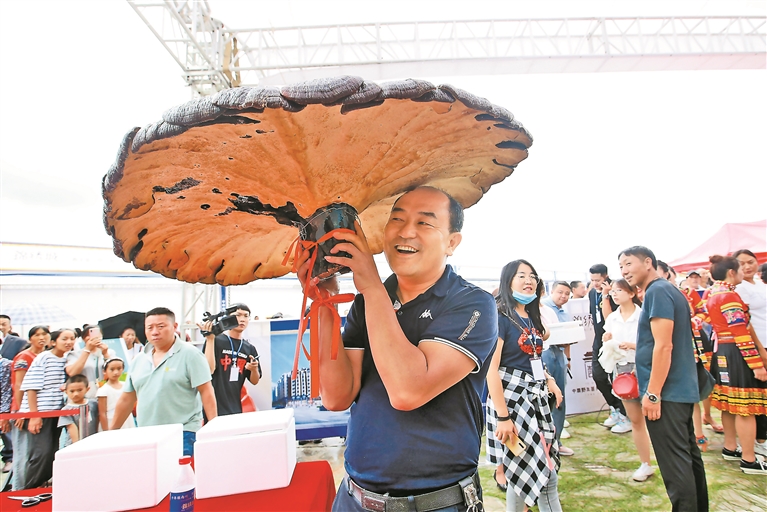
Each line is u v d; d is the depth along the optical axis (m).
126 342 4.36
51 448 3.30
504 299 2.22
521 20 5.75
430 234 0.94
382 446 0.91
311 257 0.87
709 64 6.04
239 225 1.00
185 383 2.55
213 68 5.09
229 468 1.50
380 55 5.63
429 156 0.87
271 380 3.87
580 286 5.71
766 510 2.63
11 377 3.98
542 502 2.20
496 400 2.05
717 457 3.47
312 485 1.54
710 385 2.69
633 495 2.97
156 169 0.74
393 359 0.78
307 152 0.75
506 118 0.74
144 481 1.45
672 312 2.05
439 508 0.87
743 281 3.56
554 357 3.53
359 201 0.92
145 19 4.56
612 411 4.53
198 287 5.01
